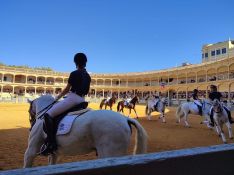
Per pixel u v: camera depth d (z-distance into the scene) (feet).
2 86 221.87
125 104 76.07
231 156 5.03
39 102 15.81
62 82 263.90
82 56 13.66
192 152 4.67
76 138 11.44
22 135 34.86
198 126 52.85
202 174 4.62
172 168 4.34
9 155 22.76
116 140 10.86
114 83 273.13
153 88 225.76
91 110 12.54
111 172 3.86
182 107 54.34
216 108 34.19
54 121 12.25
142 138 11.63
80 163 3.94
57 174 3.52
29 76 245.24
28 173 3.47
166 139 34.01
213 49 196.54
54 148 12.14
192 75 198.49
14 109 105.70
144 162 4.11
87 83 13.41
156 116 82.64
